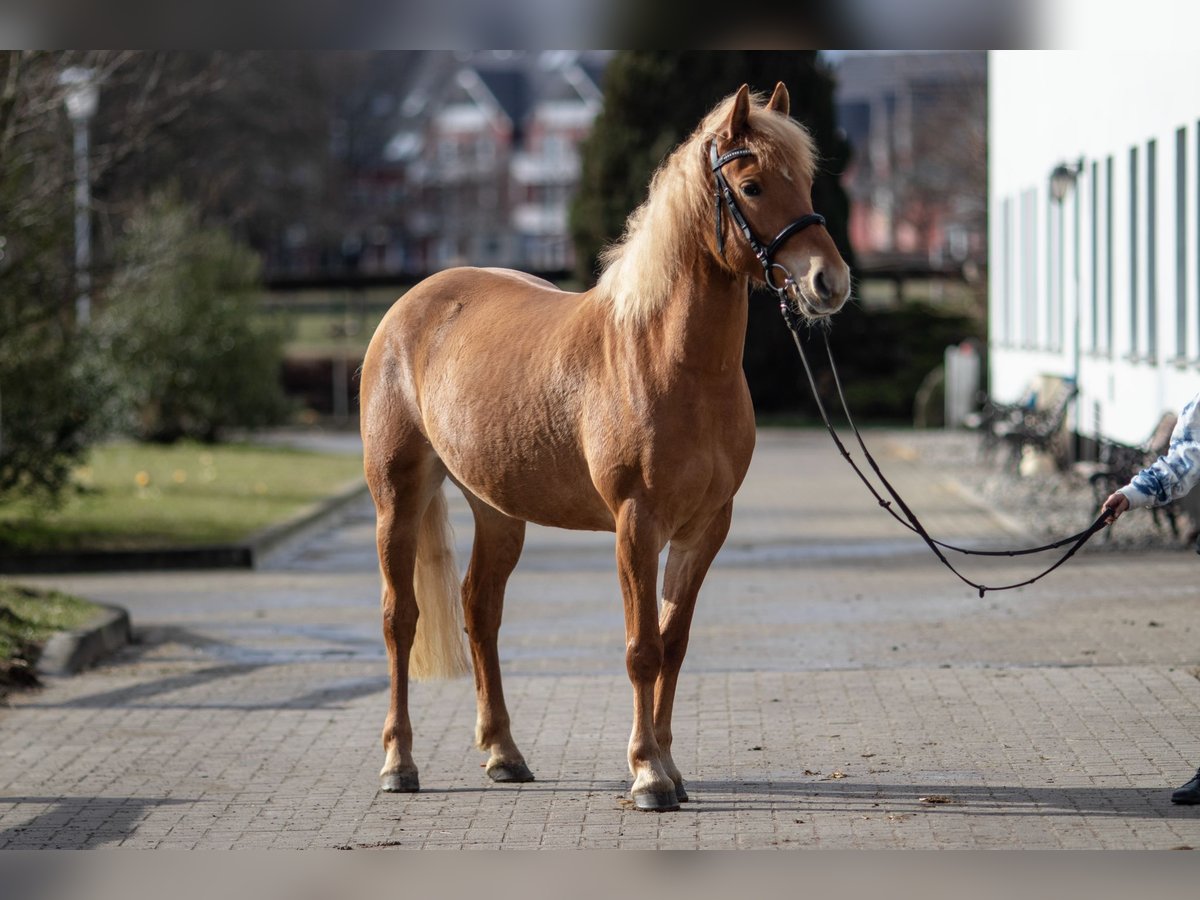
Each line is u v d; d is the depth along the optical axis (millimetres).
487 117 113812
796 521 19750
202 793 7930
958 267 46219
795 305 6746
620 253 7293
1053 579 14195
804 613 13000
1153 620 11914
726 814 7195
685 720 9133
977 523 18984
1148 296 20359
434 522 8109
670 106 39844
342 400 44062
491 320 7766
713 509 7145
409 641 8023
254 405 33469
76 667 11289
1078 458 24141
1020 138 30094
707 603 13688
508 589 14969
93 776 8344
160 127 20938
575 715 9430
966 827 6887
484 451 7527
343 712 9773
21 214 17000
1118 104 21891
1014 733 8586
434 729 9227
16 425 17859
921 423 37031
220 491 23703
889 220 74000
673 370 6906
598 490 7141
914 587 14211
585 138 41344
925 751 8242
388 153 105688
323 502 22203
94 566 16938
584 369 7184
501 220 107000
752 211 6609
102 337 21172
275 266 79062
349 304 60188
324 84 69125
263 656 11781
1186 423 7172
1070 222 25094
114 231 26547
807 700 9586
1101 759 7980
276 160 60344
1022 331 29875
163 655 11914
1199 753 8047
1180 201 18938
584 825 7094
